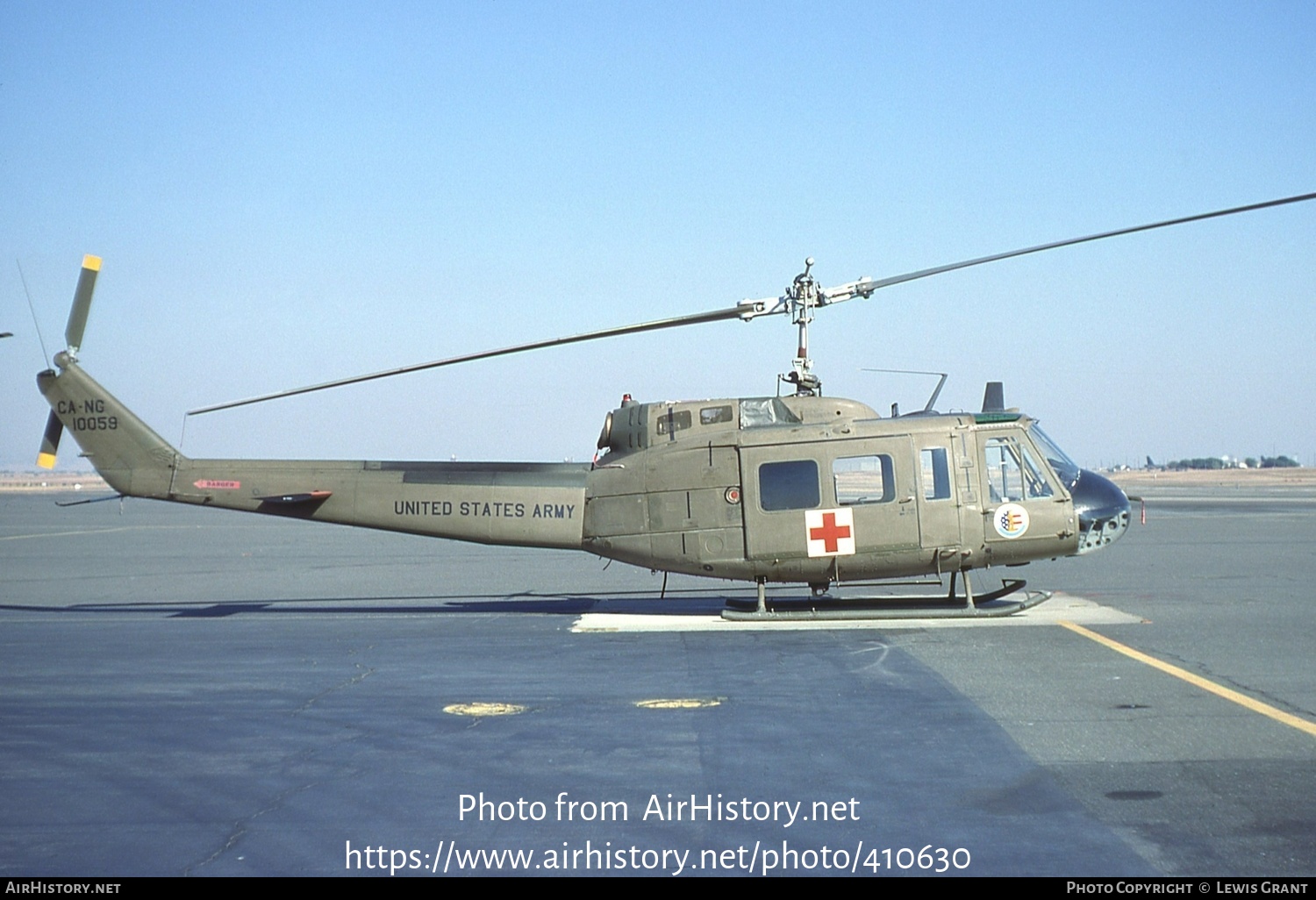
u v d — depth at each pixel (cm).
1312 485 14488
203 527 6278
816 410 1714
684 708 1080
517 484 1784
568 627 1700
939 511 1644
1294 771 826
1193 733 936
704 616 1797
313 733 1005
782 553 1664
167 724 1052
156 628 1775
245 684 1256
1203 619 1620
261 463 1866
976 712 1027
